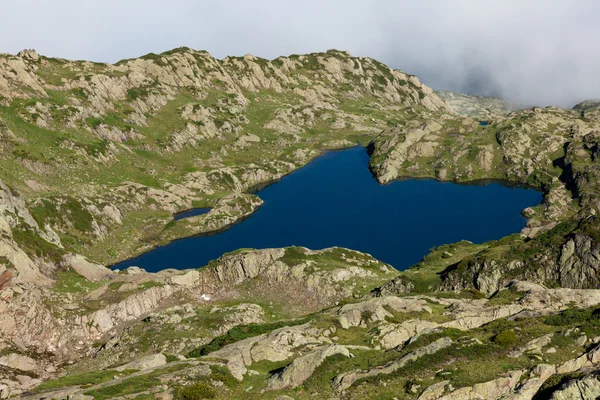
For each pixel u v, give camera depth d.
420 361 39.03
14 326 72.19
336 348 44.25
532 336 40.56
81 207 144.25
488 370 35.72
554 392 30.34
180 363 46.94
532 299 55.44
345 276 96.12
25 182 148.00
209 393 39.19
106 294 91.81
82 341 77.38
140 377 42.78
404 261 139.12
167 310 83.19
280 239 158.50
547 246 77.81
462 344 40.22
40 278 89.56
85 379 48.47
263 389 41.03
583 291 56.16
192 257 144.62
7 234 91.00
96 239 140.38
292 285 95.25
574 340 38.31
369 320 56.38
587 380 29.72
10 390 58.66
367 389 37.00
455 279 83.06
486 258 81.44
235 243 155.75
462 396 32.94
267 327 62.72
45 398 41.56
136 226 157.50
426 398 33.59
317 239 158.00
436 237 156.12
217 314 80.88
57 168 163.38
